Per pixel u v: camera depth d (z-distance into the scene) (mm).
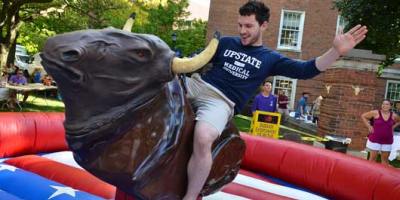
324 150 5578
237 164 3287
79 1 13906
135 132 2439
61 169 4590
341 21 20500
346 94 9734
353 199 4949
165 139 2564
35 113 5973
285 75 3051
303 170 5441
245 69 2979
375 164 5047
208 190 3143
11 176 4309
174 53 2510
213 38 2457
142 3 14047
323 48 20656
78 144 2359
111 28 2422
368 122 7930
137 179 2514
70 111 2354
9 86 11445
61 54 2188
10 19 14133
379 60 9750
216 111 2820
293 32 20750
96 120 2320
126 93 2346
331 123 9914
